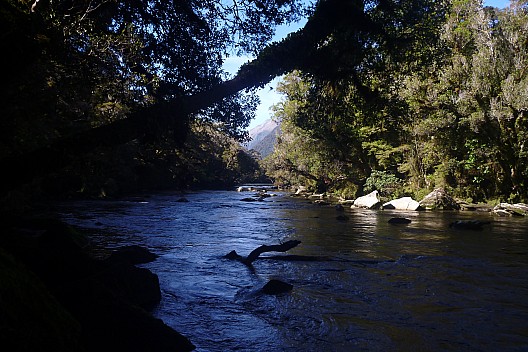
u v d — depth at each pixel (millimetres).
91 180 33781
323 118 13789
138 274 6656
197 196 46281
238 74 7770
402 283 8195
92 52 8914
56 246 8594
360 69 10281
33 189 21531
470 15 30562
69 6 7977
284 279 8516
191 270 9250
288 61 7938
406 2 9641
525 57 28734
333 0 8367
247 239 14414
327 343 5105
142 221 19688
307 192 58375
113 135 6359
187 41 8484
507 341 5211
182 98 7102
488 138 29938
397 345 5059
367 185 39406
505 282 8266
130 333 4551
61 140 6016
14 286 3227
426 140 34688
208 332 5406
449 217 23688
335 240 14203
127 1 7891
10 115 9984
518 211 25172
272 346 4988
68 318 3588
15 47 5363
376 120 12203
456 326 5730
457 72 29531
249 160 101562
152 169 49688
